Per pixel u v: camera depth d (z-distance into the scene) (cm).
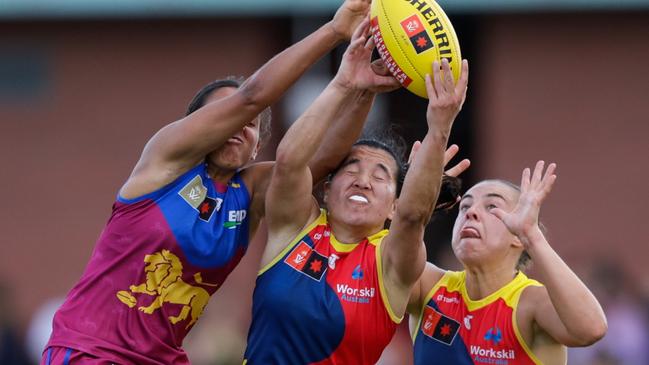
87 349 2366
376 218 2488
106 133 5238
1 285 4947
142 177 2412
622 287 4603
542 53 5162
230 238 2461
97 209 5244
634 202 5109
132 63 5231
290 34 5244
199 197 2430
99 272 2416
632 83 5138
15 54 5266
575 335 2442
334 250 2494
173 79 5219
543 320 2541
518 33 5172
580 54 5153
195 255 2411
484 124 5228
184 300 2438
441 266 4891
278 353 2462
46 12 5200
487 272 2638
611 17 5138
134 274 2395
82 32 5250
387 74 2406
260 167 2550
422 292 2714
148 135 5228
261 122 2625
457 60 2358
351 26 2405
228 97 2381
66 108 5253
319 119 2389
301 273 2469
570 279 2433
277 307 2453
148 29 5219
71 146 5247
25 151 5262
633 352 4297
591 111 5150
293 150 2381
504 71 5184
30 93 5269
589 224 5112
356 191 2484
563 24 5156
